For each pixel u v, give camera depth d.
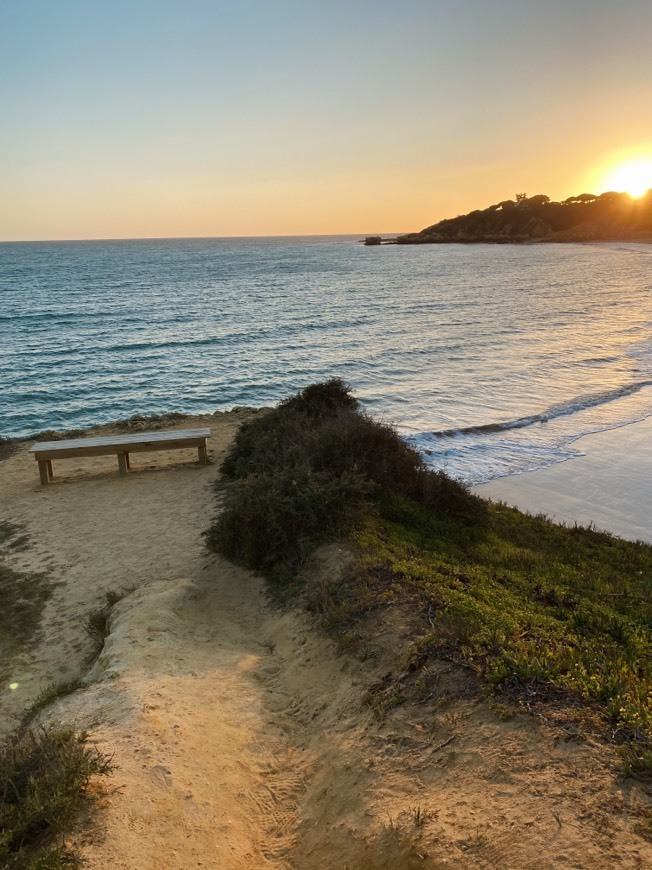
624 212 157.50
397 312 42.91
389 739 4.03
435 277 70.50
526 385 23.08
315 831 3.52
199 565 7.88
